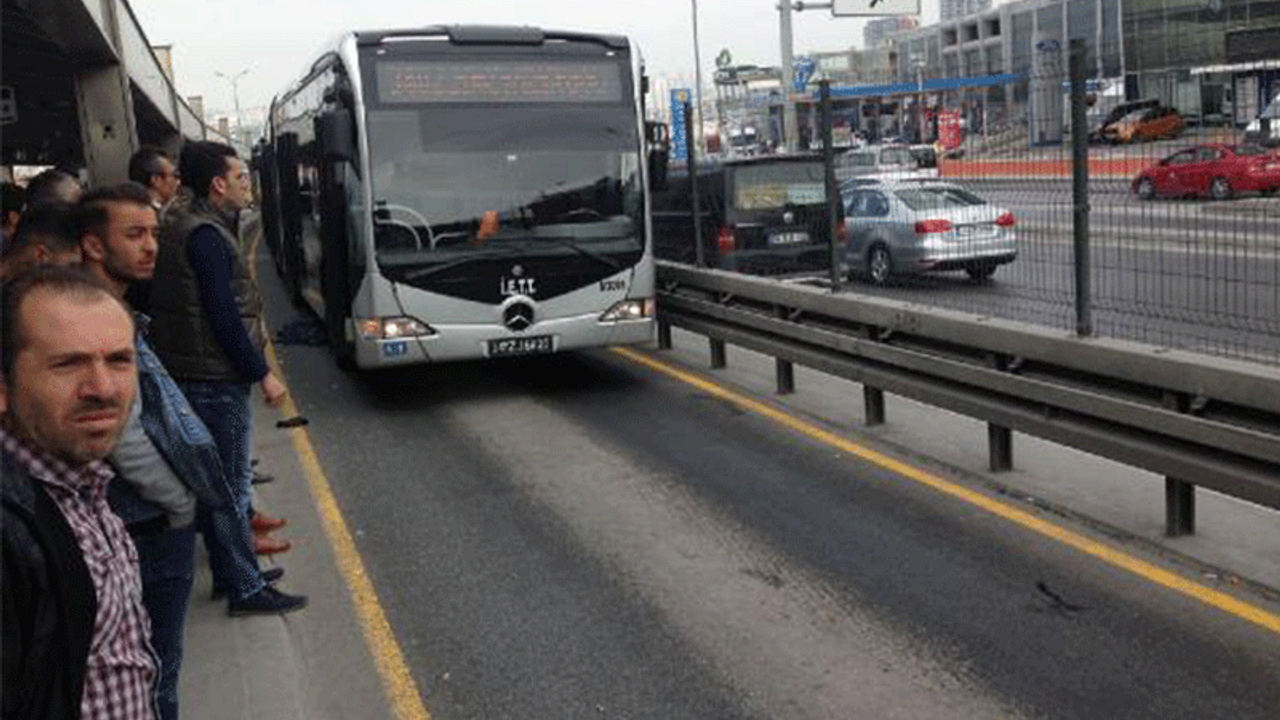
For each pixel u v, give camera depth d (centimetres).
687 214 1448
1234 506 602
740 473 719
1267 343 629
